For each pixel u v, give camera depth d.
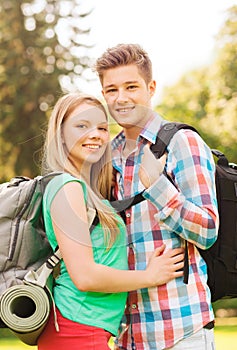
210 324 3.90
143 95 4.05
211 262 4.04
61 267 3.78
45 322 3.65
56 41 23.91
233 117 22.88
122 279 3.72
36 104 23.28
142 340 3.92
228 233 4.07
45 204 3.75
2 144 23.02
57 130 3.86
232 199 4.09
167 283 3.86
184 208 3.77
